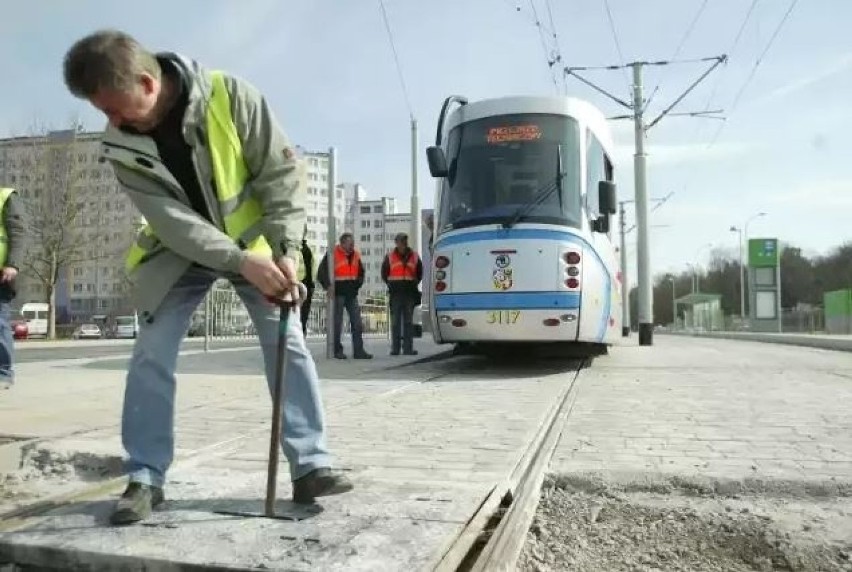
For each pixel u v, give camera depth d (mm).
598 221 10281
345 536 2986
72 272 68625
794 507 3783
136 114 3002
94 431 5246
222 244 3111
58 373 9656
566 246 9531
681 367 10562
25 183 46312
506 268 9516
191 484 3766
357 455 4652
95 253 48375
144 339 3318
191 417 6051
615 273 11281
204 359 12367
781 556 3176
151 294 3299
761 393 7531
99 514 3266
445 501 3494
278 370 3248
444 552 2861
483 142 10344
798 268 94562
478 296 9586
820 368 10398
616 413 6277
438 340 10031
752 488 4008
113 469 4348
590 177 10273
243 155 3305
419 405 6793
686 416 6102
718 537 3383
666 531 3455
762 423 5758
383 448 4875
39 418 5836
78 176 46031
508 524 3277
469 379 8984
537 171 10000
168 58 3145
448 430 5531
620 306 12273
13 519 3221
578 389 7914
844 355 14516
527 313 9438
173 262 3299
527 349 13195
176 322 3363
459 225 9945
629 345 19266
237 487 3713
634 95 20703
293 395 3377
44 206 45125
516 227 9617
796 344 24281
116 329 58500
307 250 4445
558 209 9758
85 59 2896
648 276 18969
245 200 3293
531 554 3186
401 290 13320
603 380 8797
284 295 3219
